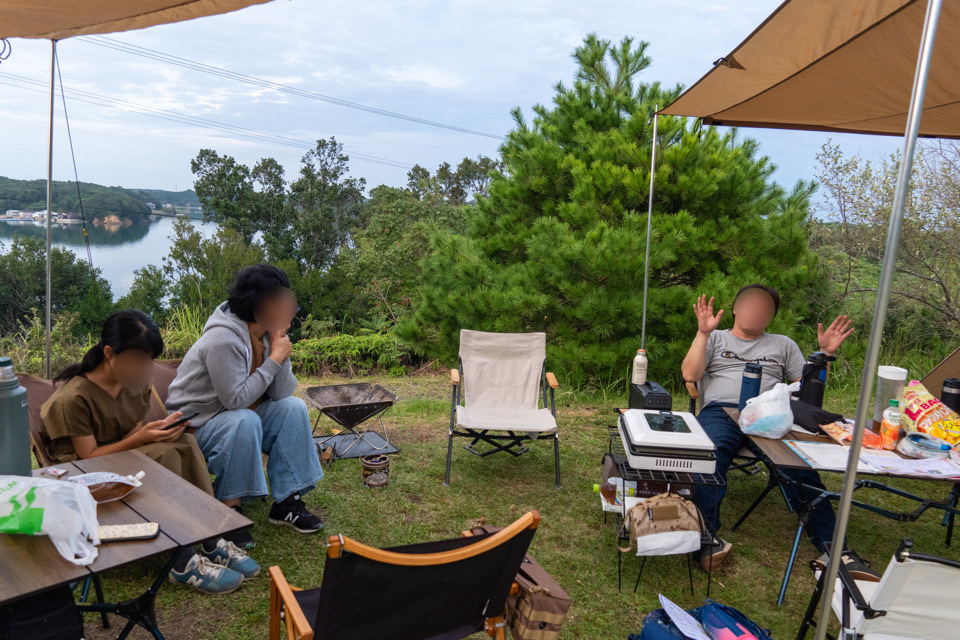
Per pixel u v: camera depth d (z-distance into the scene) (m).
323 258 51.69
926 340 7.40
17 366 7.36
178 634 2.10
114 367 2.16
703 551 2.70
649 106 6.90
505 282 6.76
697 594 2.54
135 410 2.43
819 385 2.91
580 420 4.95
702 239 6.41
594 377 6.06
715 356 3.48
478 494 3.42
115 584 2.33
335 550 1.23
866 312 7.51
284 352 2.79
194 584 2.33
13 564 1.32
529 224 7.69
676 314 6.01
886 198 7.45
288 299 2.74
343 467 3.69
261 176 52.00
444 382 7.36
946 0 2.13
